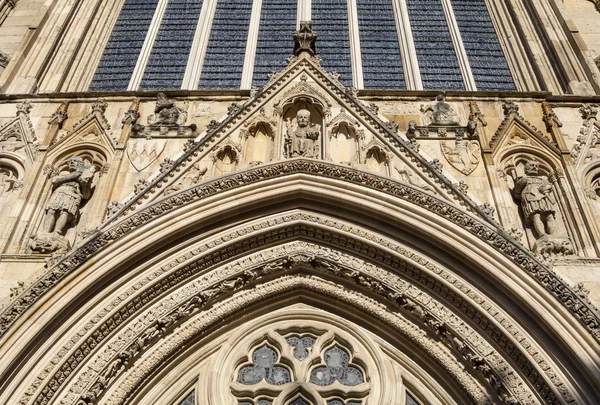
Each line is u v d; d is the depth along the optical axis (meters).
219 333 11.59
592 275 10.91
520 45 17.69
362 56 17.91
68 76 16.48
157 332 10.91
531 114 14.05
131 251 10.92
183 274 11.34
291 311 11.90
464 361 10.67
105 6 19.08
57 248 11.34
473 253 10.92
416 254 11.39
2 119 13.92
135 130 13.52
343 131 13.27
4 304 10.16
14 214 11.88
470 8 19.48
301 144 12.69
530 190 12.07
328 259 11.81
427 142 13.34
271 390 10.80
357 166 12.33
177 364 11.20
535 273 10.45
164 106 14.09
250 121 13.26
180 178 12.21
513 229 11.41
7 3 18.30
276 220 11.98
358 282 11.65
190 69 17.33
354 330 11.59
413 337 11.09
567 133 13.75
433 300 11.15
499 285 10.66
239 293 11.73
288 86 13.88
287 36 18.42
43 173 12.69
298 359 11.38
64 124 13.80
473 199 12.21
